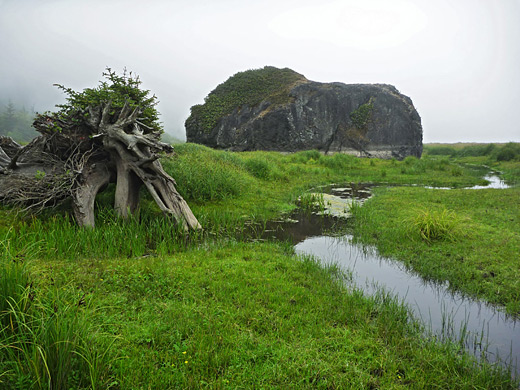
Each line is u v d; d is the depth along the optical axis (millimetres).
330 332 4125
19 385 2629
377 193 15391
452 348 3996
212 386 3080
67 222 7590
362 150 36438
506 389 3367
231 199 12258
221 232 8719
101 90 10977
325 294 5191
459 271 6312
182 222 8062
